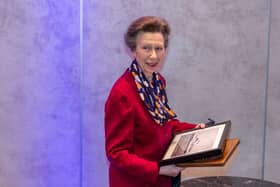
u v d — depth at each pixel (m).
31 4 3.14
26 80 3.22
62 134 3.30
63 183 3.36
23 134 3.29
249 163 3.41
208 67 3.27
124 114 1.86
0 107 3.25
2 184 3.35
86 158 3.34
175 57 3.25
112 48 3.21
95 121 3.29
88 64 3.22
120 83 1.94
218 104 3.32
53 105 3.26
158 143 1.96
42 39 3.18
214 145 1.71
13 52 3.18
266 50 3.27
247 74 3.29
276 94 3.32
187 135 2.04
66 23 3.17
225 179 1.95
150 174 1.77
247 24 3.23
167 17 3.19
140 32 1.92
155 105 2.00
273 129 3.37
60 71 3.22
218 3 3.20
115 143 1.86
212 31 3.23
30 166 3.34
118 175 1.98
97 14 3.17
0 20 3.14
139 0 3.17
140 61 1.95
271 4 3.22
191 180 1.94
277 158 3.41
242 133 3.36
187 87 3.29
